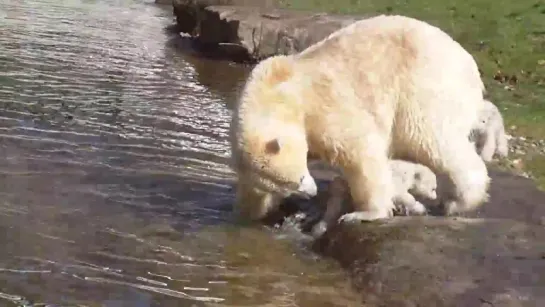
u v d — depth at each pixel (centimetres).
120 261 561
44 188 709
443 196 654
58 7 2403
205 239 615
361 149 594
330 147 595
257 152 569
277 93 584
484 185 639
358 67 605
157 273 544
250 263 570
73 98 1102
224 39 1631
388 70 606
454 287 487
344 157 598
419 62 605
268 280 539
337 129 589
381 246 554
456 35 1462
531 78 1221
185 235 622
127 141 888
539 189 732
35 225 620
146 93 1188
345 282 535
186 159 831
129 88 1217
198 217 666
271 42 1551
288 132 577
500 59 1301
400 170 646
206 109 1095
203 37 1698
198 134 941
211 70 1466
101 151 841
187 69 1459
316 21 1581
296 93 589
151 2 2756
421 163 635
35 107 1023
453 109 613
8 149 823
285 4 1955
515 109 1067
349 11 1822
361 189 609
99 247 585
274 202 640
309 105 591
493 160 837
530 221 639
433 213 657
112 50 1617
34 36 1712
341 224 608
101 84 1228
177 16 1989
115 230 623
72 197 692
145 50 1659
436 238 562
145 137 912
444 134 613
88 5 2534
